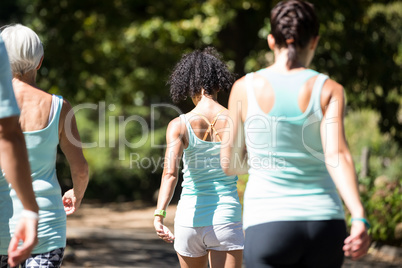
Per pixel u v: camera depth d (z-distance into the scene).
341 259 6.71
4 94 5.89
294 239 6.54
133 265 18.23
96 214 40.44
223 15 35.44
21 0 51.66
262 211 6.66
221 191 9.37
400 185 23.41
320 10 34.16
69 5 38.31
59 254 7.82
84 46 39.09
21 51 7.98
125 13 39.41
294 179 6.65
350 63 36.91
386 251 21.25
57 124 8.00
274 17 6.93
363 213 6.27
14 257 5.82
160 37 36.72
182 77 9.93
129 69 41.44
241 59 37.41
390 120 39.16
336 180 6.46
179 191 43.50
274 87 6.75
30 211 5.97
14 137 5.92
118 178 55.91
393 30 38.75
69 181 46.59
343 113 6.67
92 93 42.84
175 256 20.22
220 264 9.34
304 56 6.92
